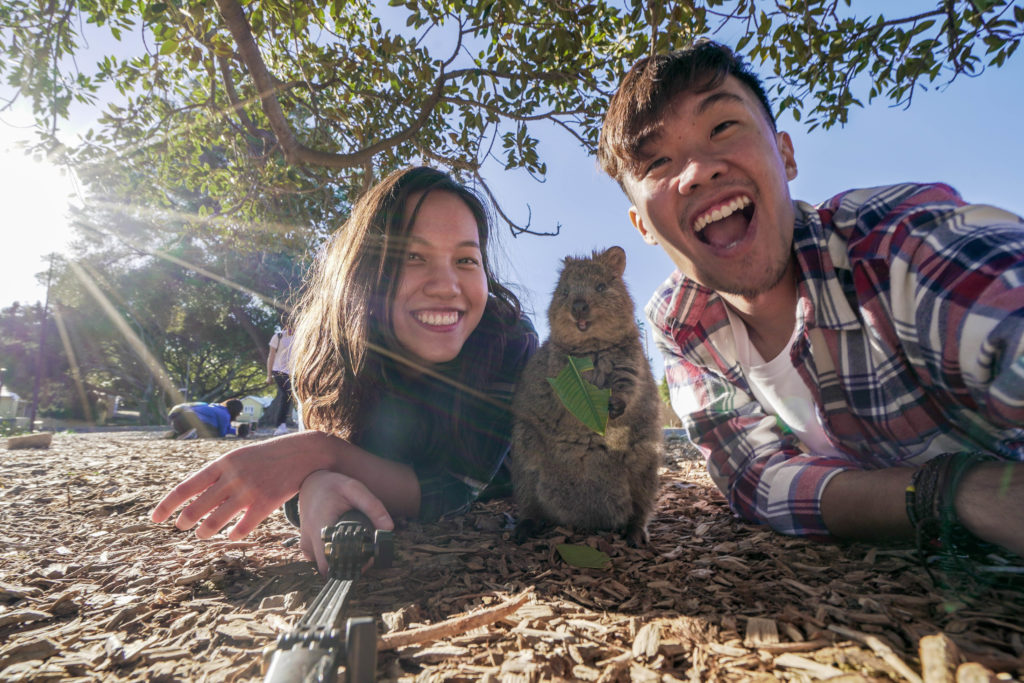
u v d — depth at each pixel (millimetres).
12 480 974
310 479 480
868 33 915
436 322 557
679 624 342
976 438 425
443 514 631
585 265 704
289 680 203
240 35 956
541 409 590
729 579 417
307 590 427
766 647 306
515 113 1183
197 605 407
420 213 550
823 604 355
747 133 447
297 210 1675
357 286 557
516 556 500
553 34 955
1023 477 342
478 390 616
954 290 358
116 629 374
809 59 954
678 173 457
